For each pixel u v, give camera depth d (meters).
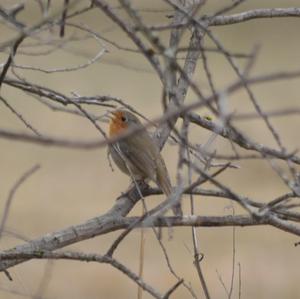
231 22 8.41
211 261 20.25
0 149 28.62
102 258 6.65
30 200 24.64
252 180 25.69
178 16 7.71
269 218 6.93
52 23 6.36
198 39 5.77
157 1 31.52
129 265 19.55
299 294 19.44
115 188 26.00
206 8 19.70
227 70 35.38
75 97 7.79
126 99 32.06
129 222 7.31
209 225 7.09
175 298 18.53
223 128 6.92
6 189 25.44
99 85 32.75
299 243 7.33
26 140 4.14
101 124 18.94
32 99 30.39
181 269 19.56
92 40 16.48
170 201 5.72
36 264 17.52
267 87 34.84
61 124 29.38
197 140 18.19
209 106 4.61
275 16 8.45
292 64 39.12
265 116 5.42
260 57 40.00
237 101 32.41
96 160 27.73
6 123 28.62
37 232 22.53
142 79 33.91
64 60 34.03
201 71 25.95
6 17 6.17
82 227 7.18
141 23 4.88
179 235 20.80
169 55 4.88
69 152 28.23
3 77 6.40
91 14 17.06
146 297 19.09
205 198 22.19
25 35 5.71
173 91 5.16
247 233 21.94
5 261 6.86
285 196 6.16
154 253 20.08
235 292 18.94
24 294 6.83
